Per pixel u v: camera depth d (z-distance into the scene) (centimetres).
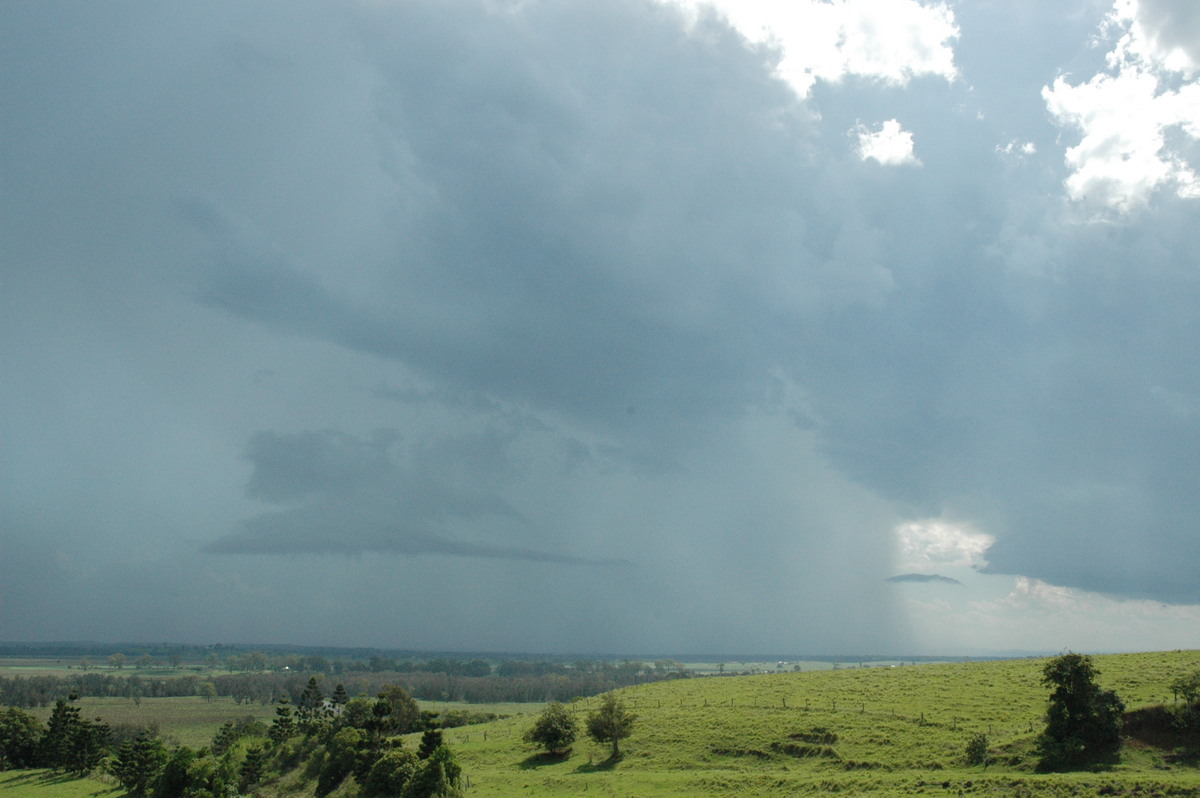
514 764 10025
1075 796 6234
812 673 14212
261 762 12694
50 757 15138
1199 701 7525
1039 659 12431
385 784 8931
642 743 9794
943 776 7062
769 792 7188
